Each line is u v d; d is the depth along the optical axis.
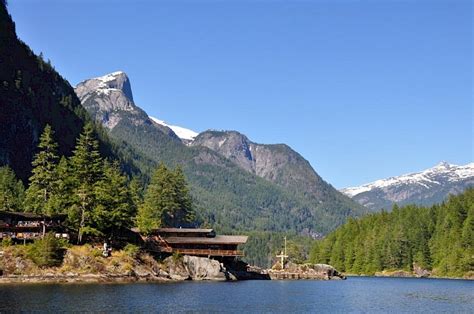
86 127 141.38
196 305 78.94
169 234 153.25
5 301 73.94
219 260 154.38
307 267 192.88
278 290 116.69
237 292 105.00
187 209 179.12
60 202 131.38
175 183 175.50
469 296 113.31
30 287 97.38
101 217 130.00
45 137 139.75
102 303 75.75
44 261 115.62
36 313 63.91
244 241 152.25
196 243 151.50
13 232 126.25
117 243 136.88
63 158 140.88
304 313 76.44
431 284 163.12
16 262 113.38
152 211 162.25
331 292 117.69
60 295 83.75
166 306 76.06
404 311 83.31
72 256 119.88
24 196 168.00
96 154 137.62
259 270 177.88
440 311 83.94
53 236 120.12
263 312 75.06
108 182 137.75
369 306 89.50
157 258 140.88
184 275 138.62
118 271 122.75
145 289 101.56
